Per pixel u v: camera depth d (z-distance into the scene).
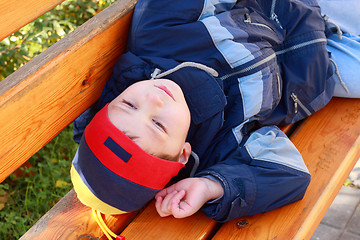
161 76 1.53
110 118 1.33
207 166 1.62
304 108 1.84
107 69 1.65
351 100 1.97
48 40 2.92
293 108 1.80
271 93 1.68
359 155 1.84
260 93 1.63
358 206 2.48
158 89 1.39
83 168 1.33
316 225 1.57
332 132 1.82
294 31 1.85
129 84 1.58
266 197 1.46
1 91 1.27
